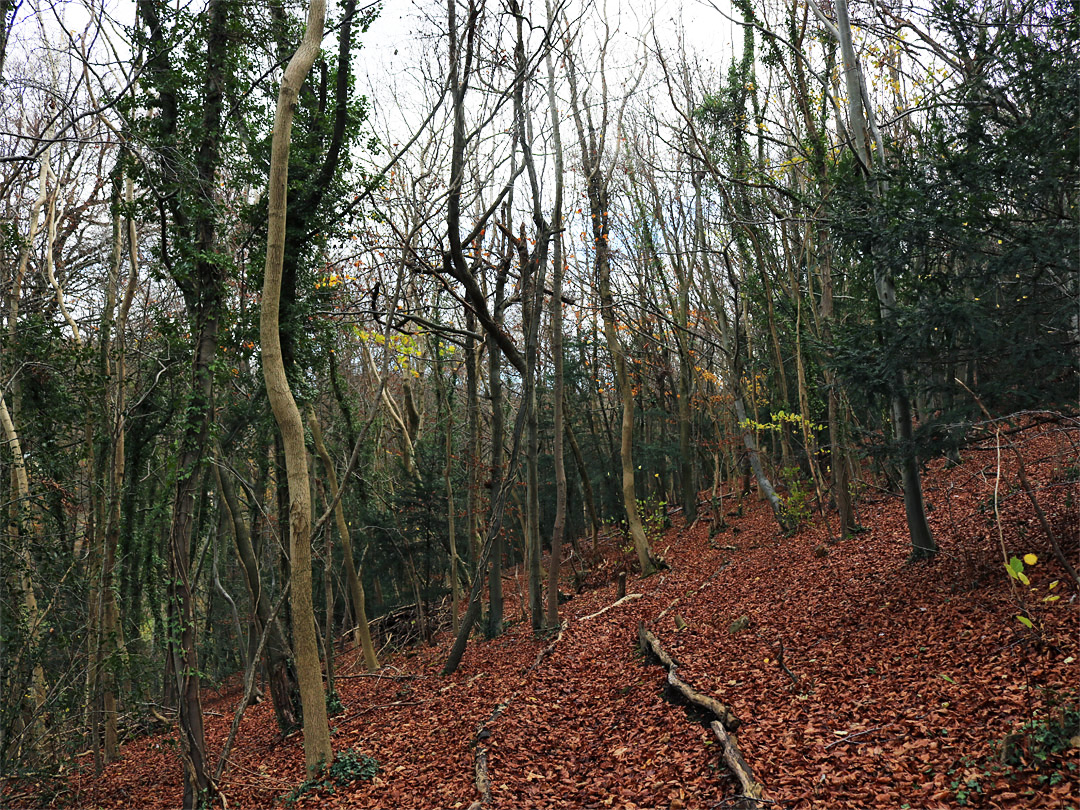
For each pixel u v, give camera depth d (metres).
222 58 11.69
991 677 6.66
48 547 14.16
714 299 22.84
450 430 20.75
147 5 11.45
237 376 13.36
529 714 10.23
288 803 8.94
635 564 22.50
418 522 22.30
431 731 10.81
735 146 20.83
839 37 12.12
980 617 8.23
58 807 12.19
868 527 16.36
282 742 13.28
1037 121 7.29
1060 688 5.89
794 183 19.22
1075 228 6.95
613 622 15.66
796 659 9.40
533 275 15.99
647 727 8.52
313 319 14.03
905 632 8.88
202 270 11.46
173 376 14.22
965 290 8.22
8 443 12.87
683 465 26.06
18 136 9.38
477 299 13.99
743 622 11.80
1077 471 9.48
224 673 26.33
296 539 9.34
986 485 14.45
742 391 23.05
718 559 20.14
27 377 14.88
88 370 16.22
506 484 15.23
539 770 8.25
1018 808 4.77
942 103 8.64
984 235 7.62
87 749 16.73
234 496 14.23
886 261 8.46
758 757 6.75
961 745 5.80
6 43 9.94
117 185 12.28
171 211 12.04
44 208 16.81
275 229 9.06
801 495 19.09
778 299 23.03
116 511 14.43
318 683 9.51
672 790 6.65
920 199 7.74
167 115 11.75
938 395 9.70
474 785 7.92
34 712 12.16
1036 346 7.39
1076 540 8.82
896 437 11.67
